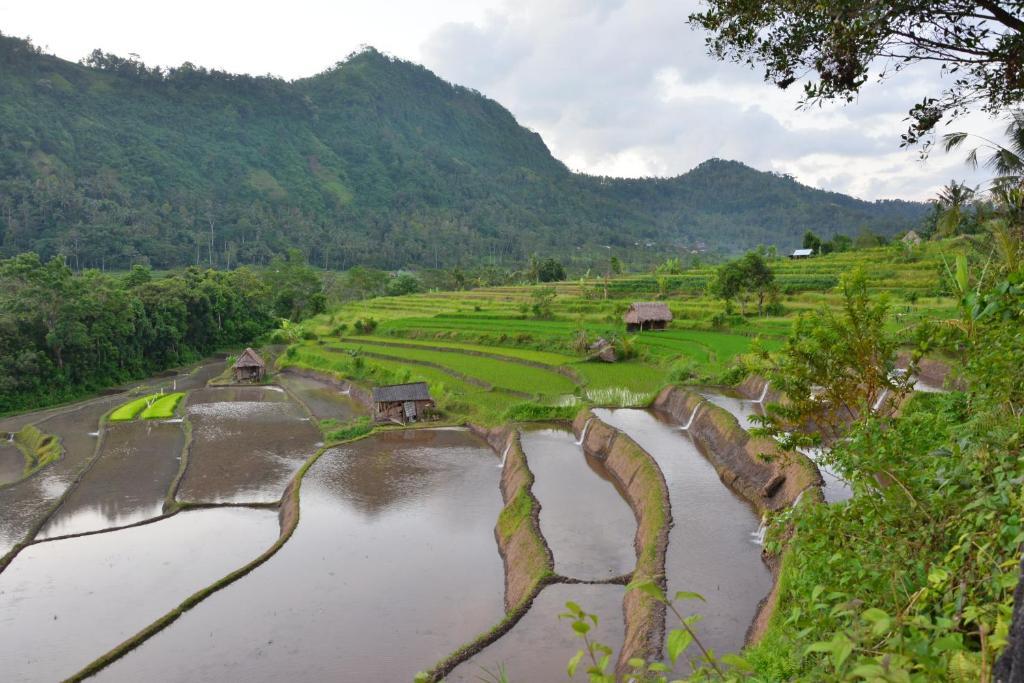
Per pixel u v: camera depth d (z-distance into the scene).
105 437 49.00
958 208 20.03
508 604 22.61
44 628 22.84
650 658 15.98
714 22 10.72
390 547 27.62
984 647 4.02
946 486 7.14
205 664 19.62
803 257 106.06
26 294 65.44
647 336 65.38
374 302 120.44
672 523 24.22
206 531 31.31
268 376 79.69
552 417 44.69
